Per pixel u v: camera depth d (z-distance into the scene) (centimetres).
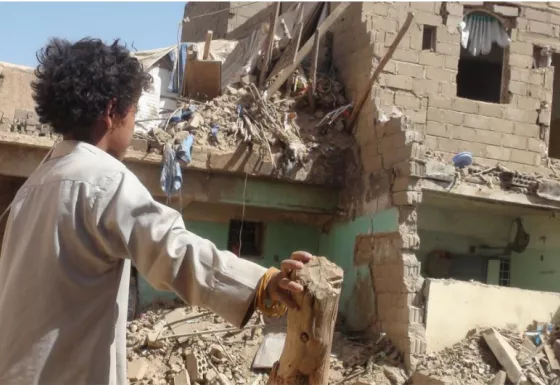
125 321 234
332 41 1689
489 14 1639
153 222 207
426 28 1577
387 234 1320
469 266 1714
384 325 1305
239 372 1197
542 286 1619
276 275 218
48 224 213
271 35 1581
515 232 1705
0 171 1290
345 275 1465
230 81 1720
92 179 213
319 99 1548
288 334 231
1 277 225
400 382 1188
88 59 231
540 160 1614
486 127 1580
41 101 235
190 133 1405
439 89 1551
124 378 231
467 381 1159
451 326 1267
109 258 216
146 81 249
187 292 210
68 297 211
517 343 1273
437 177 1348
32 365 207
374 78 1445
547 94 1644
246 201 1445
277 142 1451
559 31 1680
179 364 1188
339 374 1212
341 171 1501
